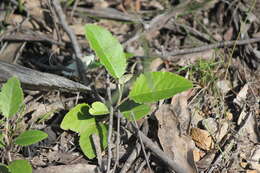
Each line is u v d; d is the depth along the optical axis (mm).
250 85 918
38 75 846
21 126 853
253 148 849
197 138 850
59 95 888
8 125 836
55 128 857
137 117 811
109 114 832
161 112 848
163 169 817
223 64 945
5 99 795
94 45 814
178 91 798
